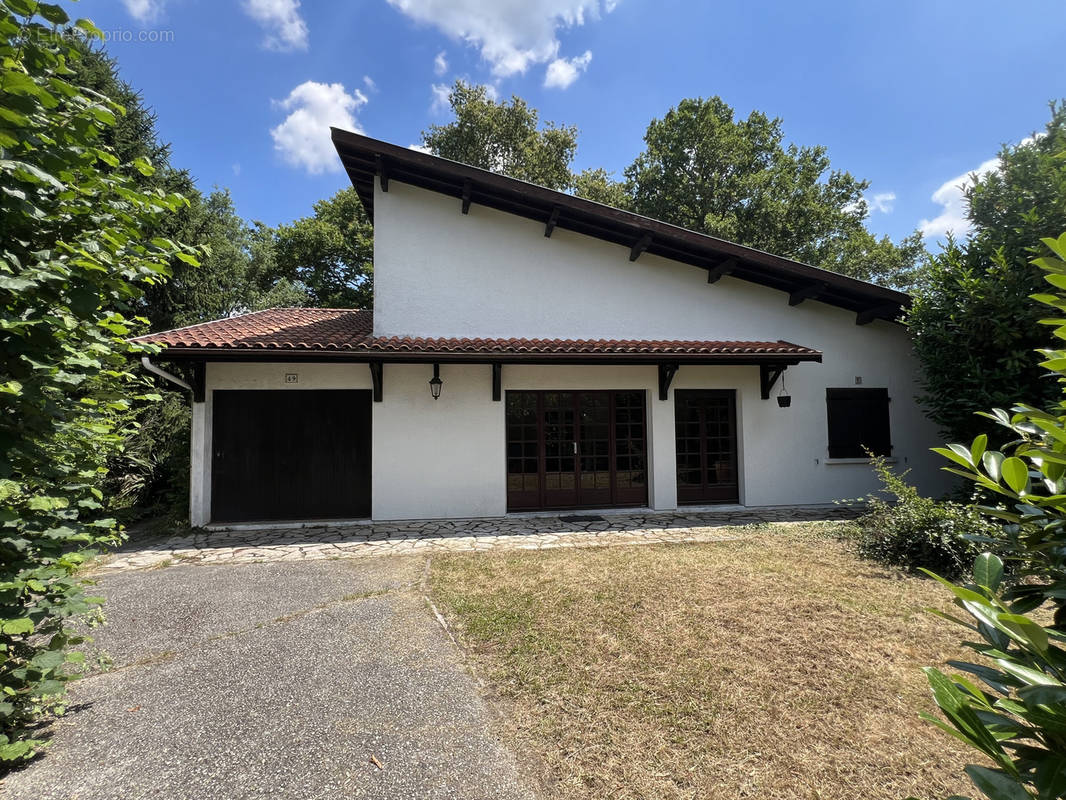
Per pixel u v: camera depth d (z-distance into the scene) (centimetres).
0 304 214
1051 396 699
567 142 2334
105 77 1387
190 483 816
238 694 311
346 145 851
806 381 980
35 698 247
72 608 246
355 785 230
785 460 962
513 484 906
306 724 279
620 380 930
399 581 530
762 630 393
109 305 272
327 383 850
